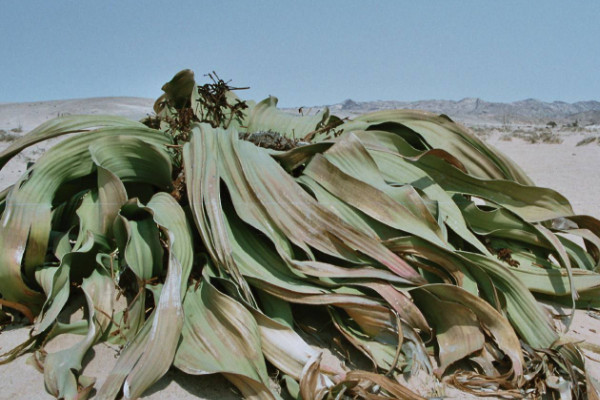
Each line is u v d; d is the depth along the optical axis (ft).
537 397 7.86
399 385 6.97
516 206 11.49
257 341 7.48
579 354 8.21
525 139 78.13
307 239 9.05
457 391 7.91
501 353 8.63
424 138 12.18
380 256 8.94
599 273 11.68
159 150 10.05
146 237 9.01
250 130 14.40
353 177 9.73
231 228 9.33
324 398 7.03
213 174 9.18
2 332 8.84
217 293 7.79
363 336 8.48
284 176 9.45
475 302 8.64
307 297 8.27
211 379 7.59
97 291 8.59
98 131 10.23
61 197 10.81
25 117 150.61
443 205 10.85
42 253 9.23
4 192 10.36
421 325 8.34
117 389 6.70
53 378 7.06
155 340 7.16
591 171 37.32
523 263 11.35
